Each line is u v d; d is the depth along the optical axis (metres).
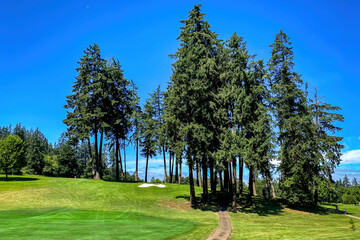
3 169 37.34
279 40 28.86
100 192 29.75
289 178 26.14
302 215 24.48
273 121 24.52
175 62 24.67
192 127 22.77
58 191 29.31
